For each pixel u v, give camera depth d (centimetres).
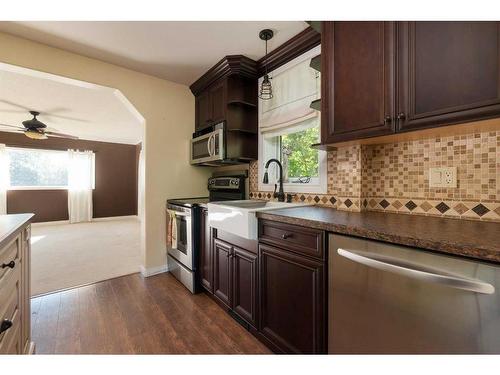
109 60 238
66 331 171
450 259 77
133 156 737
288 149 229
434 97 105
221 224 185
